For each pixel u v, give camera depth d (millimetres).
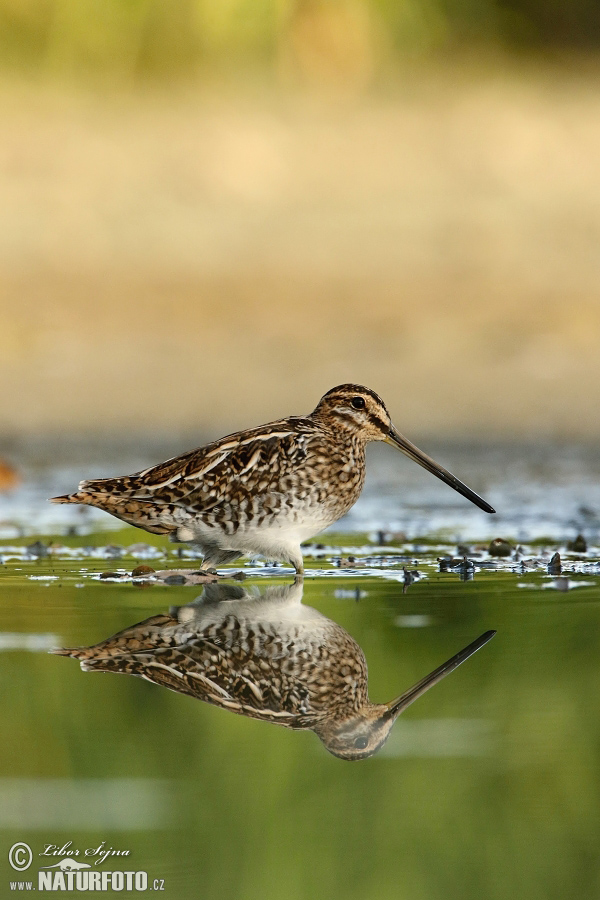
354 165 25594
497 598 8531
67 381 18516
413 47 30844
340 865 5199
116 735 6223
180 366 18938
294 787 5699
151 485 9289
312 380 18188
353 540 11039
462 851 5266
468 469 14570
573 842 5348
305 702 6648
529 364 18578
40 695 6656
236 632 7770
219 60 29625
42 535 11430
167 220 23469
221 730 6270
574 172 25078
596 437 15859
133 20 29141
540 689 6785
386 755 5973
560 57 32031
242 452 9312
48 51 29109
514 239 22609
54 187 24219
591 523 11586
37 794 5711
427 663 7203
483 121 27438
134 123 26969
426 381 18125
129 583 9266
